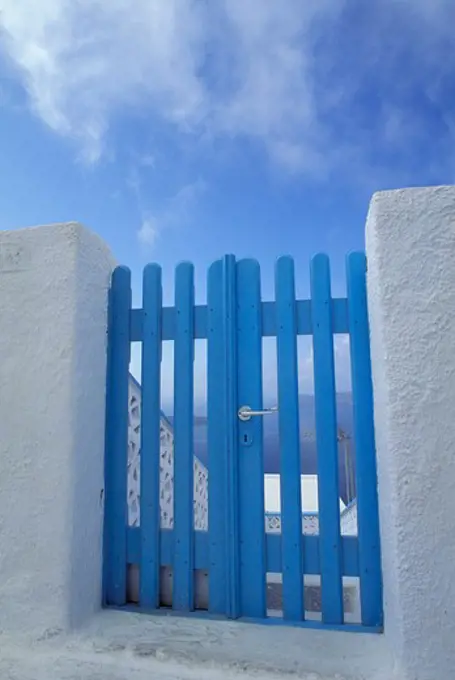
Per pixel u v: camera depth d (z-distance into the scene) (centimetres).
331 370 220
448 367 175
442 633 160
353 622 215
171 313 247
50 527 204
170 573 235
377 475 205
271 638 192
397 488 171
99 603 228
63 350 215
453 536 165
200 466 385
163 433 321
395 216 190
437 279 182
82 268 226
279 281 233
